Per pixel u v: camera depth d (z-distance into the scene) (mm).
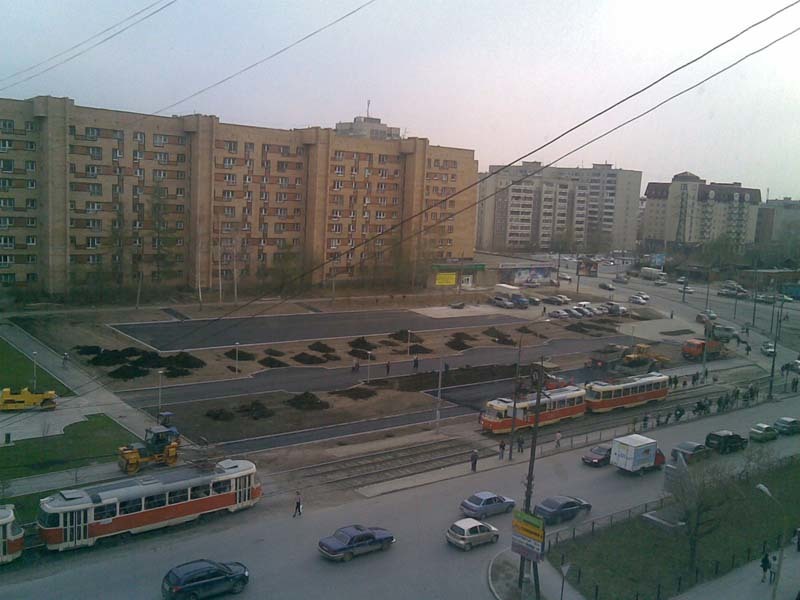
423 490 43844
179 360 69812
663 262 177750
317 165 112625
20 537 32156
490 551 35719
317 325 92625
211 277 104812
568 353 90125
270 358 74500
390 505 41062
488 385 71688
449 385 70500
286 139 111375
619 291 147625
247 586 30656
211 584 29156
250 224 109312
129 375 64312
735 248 184625
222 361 72500
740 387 79188
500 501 40562
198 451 47906
